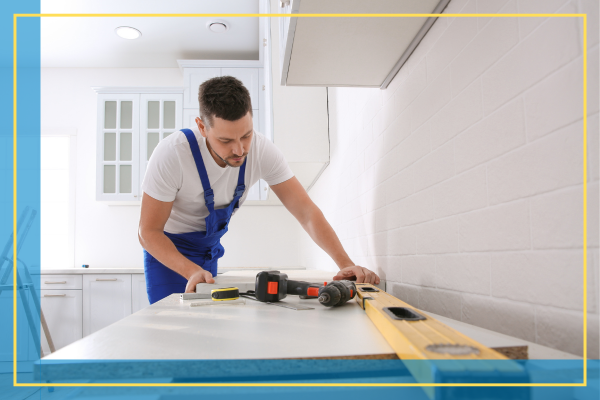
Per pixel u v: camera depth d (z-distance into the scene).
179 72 4.17
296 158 2.54
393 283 1.54
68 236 3.84
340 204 2.42
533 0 0.72
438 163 1.13
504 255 0.82
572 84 0.62
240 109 1.26
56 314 3.22
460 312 1.02
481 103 0.90
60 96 4.04
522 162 0.75
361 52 1.33
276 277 1.04
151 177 1.55
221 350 0.50
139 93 3.72
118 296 3.27
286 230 3.96
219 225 1.81
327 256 2.56
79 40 3.64
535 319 0.73
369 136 1.82
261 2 3.11
